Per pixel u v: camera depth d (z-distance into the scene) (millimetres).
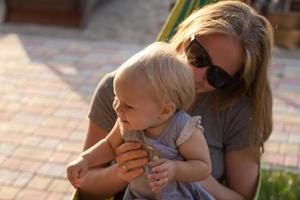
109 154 1648
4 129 4352
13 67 5699
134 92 1440
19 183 3600
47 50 6254
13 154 3967
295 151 4074
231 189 1900
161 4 8227
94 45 6500
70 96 5035
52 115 4641
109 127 1899
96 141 1921
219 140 1867
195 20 1757
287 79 5504
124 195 1691
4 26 7090
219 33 1690
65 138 4262
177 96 1473
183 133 1509
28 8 7203
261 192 3344
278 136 4305
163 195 1573
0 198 3424
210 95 1837
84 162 1623
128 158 1539
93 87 5262
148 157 1544
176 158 1531
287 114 4715
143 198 1600
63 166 3846
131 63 1467
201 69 1730
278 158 3947
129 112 1469
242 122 1844
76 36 6809
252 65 1737
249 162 1876
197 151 1518
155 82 1432
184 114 1540
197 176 1518
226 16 1724
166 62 1456
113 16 7625
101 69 5738
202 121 1836
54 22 7184
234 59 1724
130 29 7180
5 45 6379
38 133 4312
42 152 4023
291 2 6703
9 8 7262
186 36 1733
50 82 5344
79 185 1721
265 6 6504
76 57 6066
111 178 1727
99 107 1910
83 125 4488
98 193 1780
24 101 4895
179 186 1591
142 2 8305
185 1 2154
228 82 1771
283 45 6520
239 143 1858
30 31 6902
